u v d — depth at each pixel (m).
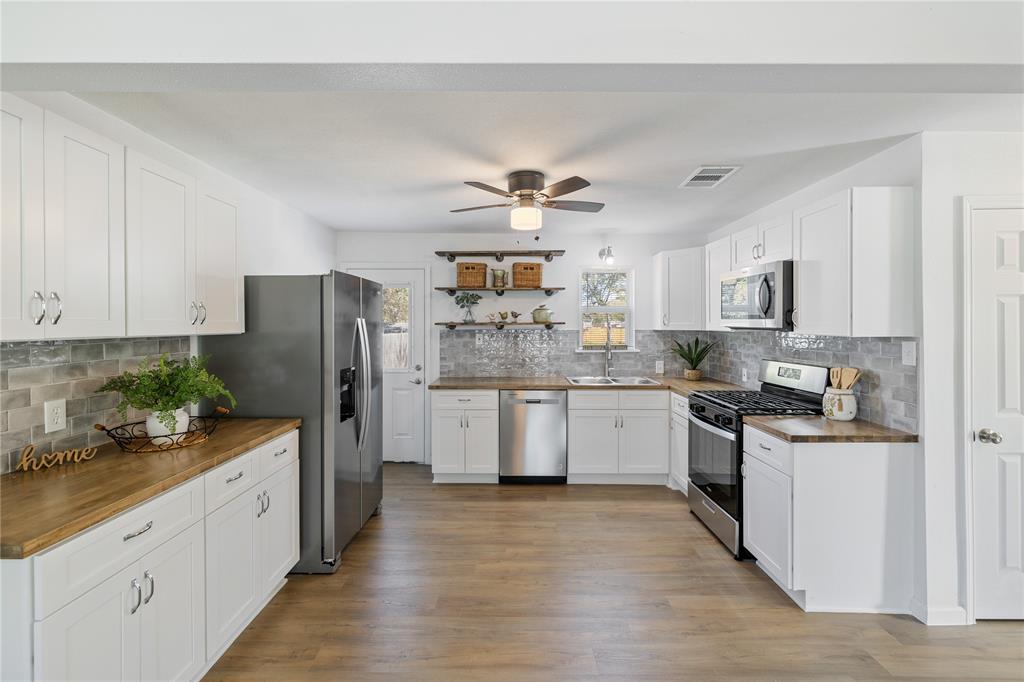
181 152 2.62
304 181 3.18
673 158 2.71
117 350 2.28
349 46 1.30
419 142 2.49
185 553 1.80
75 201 1.67
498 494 4.14
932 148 2.32
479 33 1.31
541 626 2.28
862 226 2.39
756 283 3.14
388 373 5.08
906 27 1.31
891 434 2.41
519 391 4.39
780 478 2.52
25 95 1.86
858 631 2.26
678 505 3.88
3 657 1.21
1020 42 1.31
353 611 2.41
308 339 2.80
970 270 2.31
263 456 2.38
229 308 2.62
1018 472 2.31
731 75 1.38
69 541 1.31
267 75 1.38
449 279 5.05
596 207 3.07
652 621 2.33
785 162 2.77
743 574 2.78
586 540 3.22
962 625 2.31
